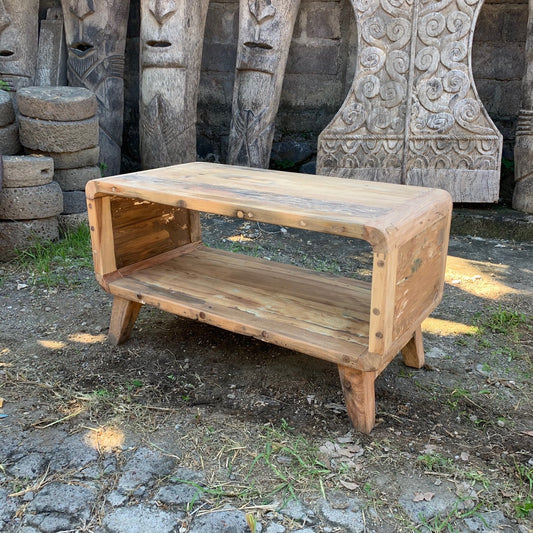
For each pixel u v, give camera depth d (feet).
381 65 14.58
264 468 6.46
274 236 14.15
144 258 9.21
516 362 8.84
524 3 15.87
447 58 14.33
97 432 7.01
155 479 6.26
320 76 17.48
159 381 8.14
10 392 7.79
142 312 10.23
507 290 11.41
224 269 9.12
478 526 5.70
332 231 6.26
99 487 6.13
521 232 14.33
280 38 15.06
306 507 5.92
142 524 5.65
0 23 15.98
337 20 16.92
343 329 7.14
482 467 6.52
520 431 7.20
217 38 17.66
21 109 12.99
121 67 16.78
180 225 9.76
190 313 7.72
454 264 12.73
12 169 11.70
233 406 7.62
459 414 7.53
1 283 11.23
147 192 7.55
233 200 7.01
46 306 10.39
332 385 8.10
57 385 7.97
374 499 6.03
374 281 6.13
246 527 5.64
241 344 9.21
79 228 13.37
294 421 7.30
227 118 18.25
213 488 6.14
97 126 13.62
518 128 14.84
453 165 14.94
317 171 15.52
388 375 8.39
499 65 16.46
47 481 6.20
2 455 6.58
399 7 14.19
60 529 5.60
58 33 16.74
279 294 8.16
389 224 6.08
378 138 15.01
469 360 8.86
